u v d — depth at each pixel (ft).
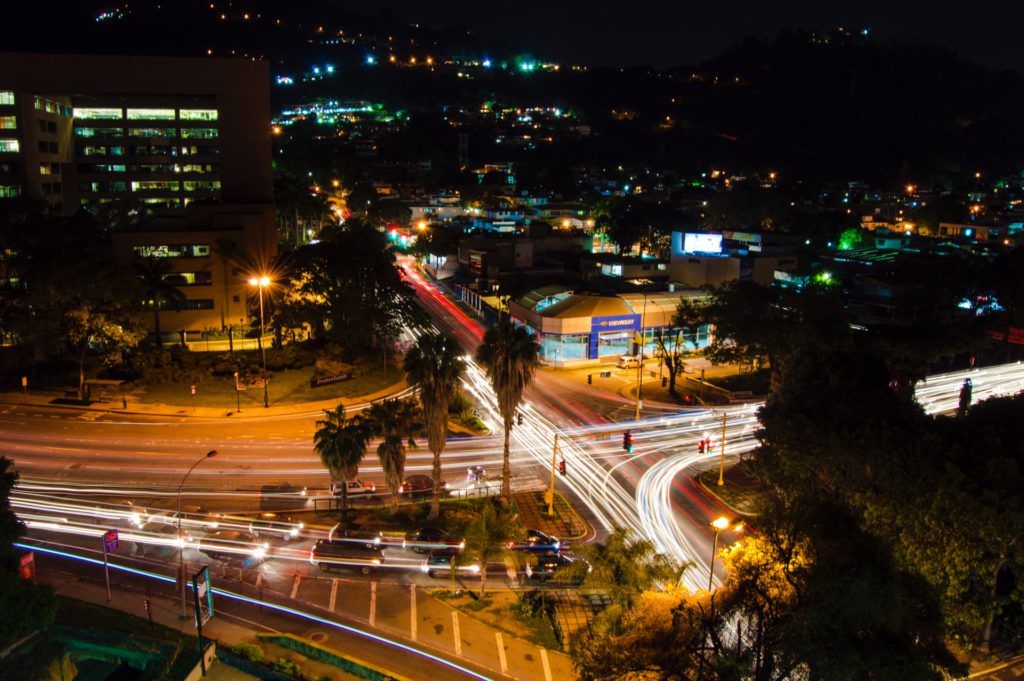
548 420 251.60
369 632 131.75
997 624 130.93
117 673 124.88
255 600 140.15
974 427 141.18
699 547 165.07
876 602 94.32
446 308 428.56
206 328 322.96
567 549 161.89
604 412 260.83
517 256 490.90
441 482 197.47
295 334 325.83
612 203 613.11
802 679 96.94
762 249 517.55
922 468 121.39
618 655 101.81
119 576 145.48
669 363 281.33
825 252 487.20
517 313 346.95
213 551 156.87
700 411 264.31
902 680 90.27
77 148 422.00
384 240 428.15
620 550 131.13
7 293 246.68
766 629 97.25
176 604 136.98
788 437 150.30
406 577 151.33
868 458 131.03
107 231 344.28
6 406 240.73
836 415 148.56
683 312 287.07
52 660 117.60
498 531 146.41
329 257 295.89
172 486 188.03
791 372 200.23
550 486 187.93
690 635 102.89
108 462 201.26
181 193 438.40
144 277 282.36
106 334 249.34
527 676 121.29
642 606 116.26
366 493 188.75
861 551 105.70
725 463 215.10
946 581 114.01
